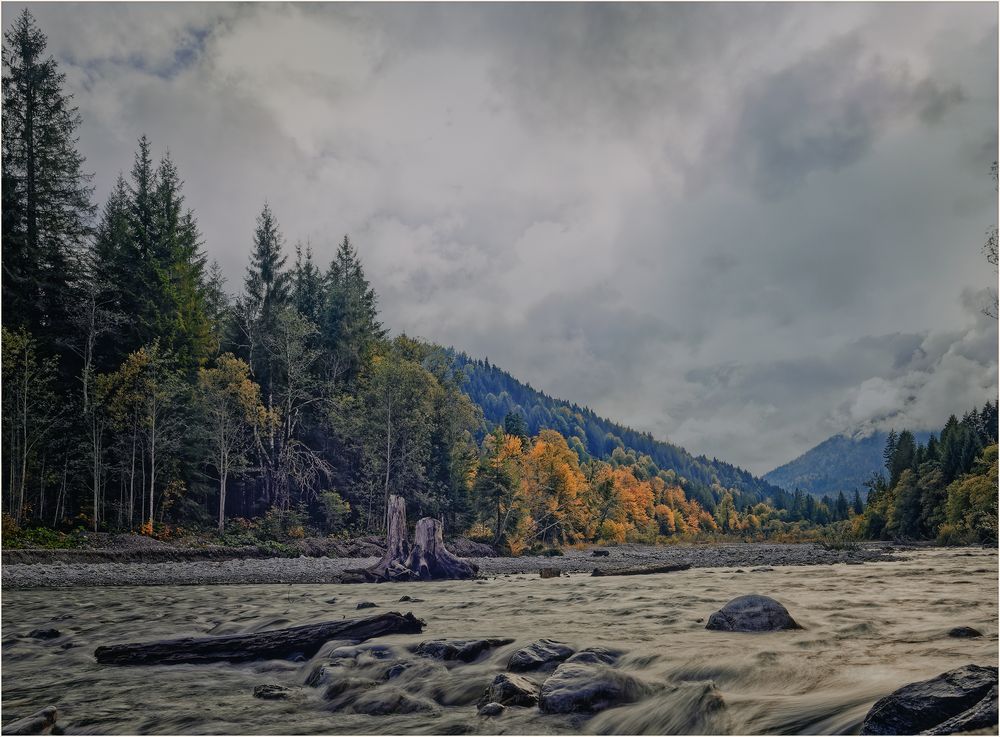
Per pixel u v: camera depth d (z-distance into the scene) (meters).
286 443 59.84
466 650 7.14
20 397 39.53
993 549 52.19
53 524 41.16
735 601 8.60
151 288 53.09
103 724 5.43
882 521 111.44
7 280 43.62
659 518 168.88
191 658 8.12
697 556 50.84
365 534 57.22
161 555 36.84
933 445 108.88
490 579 24.67
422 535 25.66
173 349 52.34
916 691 3.70
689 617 9.93
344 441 65.69
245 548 42.28
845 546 62.81
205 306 60.97
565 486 82.06
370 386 67.12
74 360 47.69
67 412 43.91
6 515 36.22
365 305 81.44
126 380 44.38
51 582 23.81
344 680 6.38
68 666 7.95
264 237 70.19
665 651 6.70
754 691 5.04
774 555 46.50
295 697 6.19
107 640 10.01
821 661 5.90
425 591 17.98
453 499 67.50
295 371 62.34
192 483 50.69
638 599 13.28
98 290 47.09
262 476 56.81
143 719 5.54
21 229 45.50
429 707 5.47
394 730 4.87
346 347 74.06
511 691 5.38
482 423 77.94
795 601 11.55
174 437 48.22
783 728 4.10
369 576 24.05
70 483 43.91
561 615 10.86
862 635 7.48
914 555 40.50
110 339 49.41
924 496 95.38
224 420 51.56
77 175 48.31
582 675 5.38
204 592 19.09
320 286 76.38
